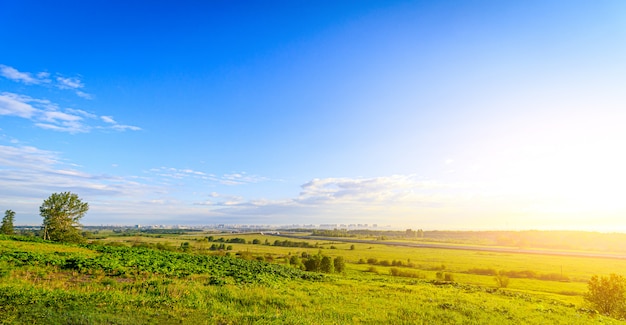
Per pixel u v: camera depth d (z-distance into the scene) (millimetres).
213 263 52938
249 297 27516
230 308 22750
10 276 28203
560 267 141500
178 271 39688
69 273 33125
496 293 48719
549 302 43969
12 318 16125
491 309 31438
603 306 43562
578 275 119812
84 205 98188
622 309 42344
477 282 94875
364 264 128750
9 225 106500
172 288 27703
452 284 58562
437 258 164750
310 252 160000
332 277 54188
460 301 35125
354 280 52281
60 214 92500
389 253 178250
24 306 18156
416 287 46875
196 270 42375
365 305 28656
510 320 27484
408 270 108250
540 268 136750
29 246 52156
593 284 45469
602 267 145375
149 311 19141
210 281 35031
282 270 53750
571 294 78375
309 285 40406
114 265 37438
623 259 186875
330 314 24000
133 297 22719
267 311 23547
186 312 19641
